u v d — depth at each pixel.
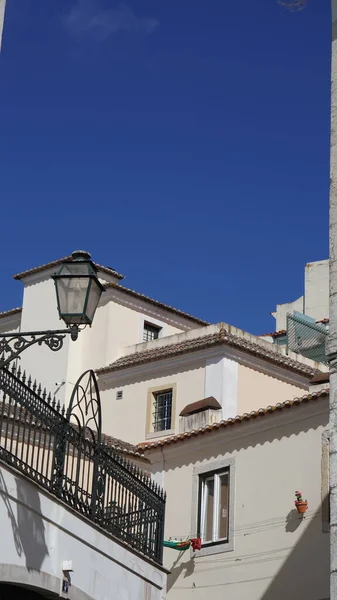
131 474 14.69
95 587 13.17
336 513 10.79
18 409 13.11
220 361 28.62
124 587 13.89
